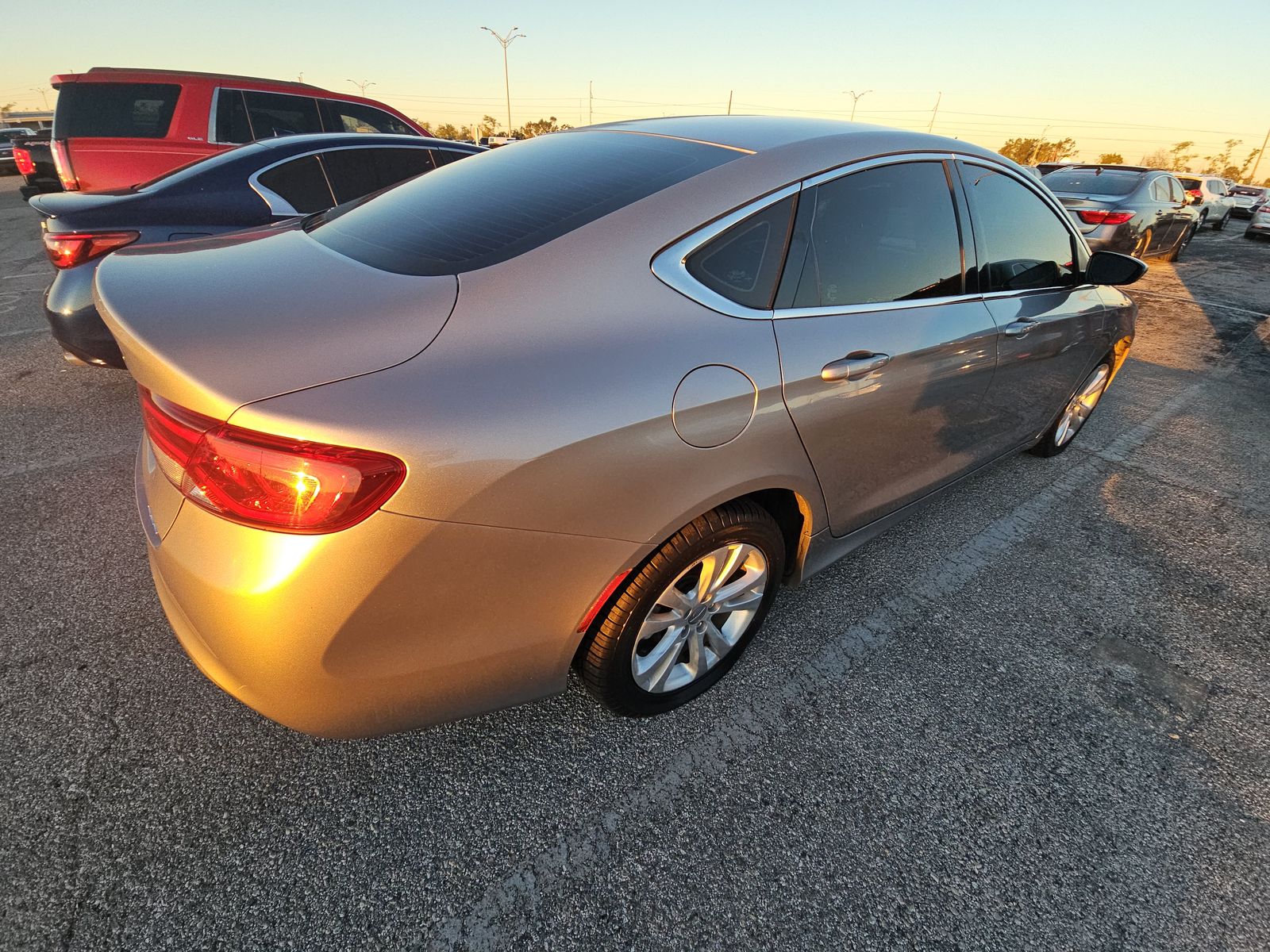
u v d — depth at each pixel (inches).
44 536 101.4
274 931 54.2
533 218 63.8
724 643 78.0
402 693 53.6
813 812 66.2
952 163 89.5
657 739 73.2
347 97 248.8
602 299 57.5
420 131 273.6
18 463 122.6
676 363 58.2
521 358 51.9
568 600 57.6
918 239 83.3
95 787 64.4
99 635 82.7
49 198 129.7
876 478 85.0
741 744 73.2
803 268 70.2
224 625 47.7
